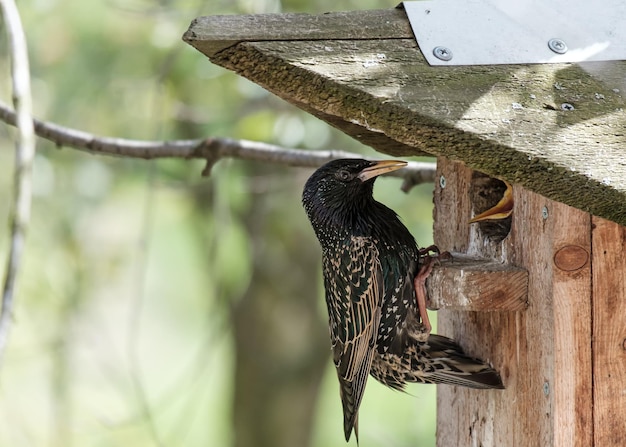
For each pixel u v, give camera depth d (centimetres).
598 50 691
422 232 1505
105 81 1495
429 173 1058
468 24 688
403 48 658
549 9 714
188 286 2525
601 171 595
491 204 855
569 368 700
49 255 1609
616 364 700
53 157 1577
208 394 2508
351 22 670
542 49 684
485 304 748
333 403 2278
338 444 2248
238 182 1395
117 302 2550
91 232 1758
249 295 1775
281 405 1811
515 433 766
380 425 1794
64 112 1530
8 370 1825
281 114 1336
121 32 1478
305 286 1761
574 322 698
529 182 601
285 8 1329
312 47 640
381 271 847
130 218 1936
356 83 620
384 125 613
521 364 756
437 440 923
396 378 871
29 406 1820
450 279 758
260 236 1577
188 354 2553
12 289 497
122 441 1945
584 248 697
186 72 1381
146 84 1461
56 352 1459
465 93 632
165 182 1389
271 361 1798
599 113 634
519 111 626
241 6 1238
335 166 861
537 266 729
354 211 855
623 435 702
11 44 568
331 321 884
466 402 855
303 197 888
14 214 516
